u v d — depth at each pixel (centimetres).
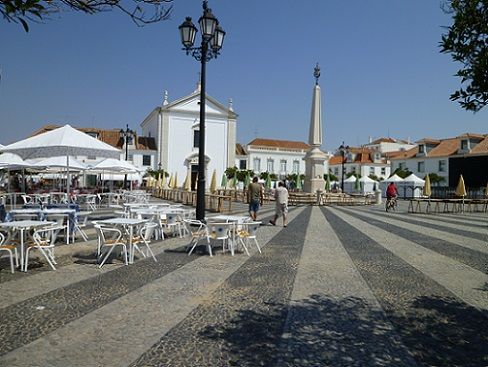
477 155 4047
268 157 7031
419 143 5456
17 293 486
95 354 323
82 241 884
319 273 618
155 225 802
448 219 1736
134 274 591
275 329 386
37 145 995
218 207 1805
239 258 726
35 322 391
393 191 2270
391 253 805
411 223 1480
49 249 668
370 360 326
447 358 333
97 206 2006
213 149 5238
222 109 5262
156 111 5144
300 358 326
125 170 2259
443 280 593
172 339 356
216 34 1068
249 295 494
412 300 490
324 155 2769
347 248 854
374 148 8312
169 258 717
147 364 309
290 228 1212
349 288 537
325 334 377
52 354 322
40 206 1009
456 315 438
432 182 4928
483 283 579
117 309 433
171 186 3416
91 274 588
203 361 316
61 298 468
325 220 1507
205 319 408
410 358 331
